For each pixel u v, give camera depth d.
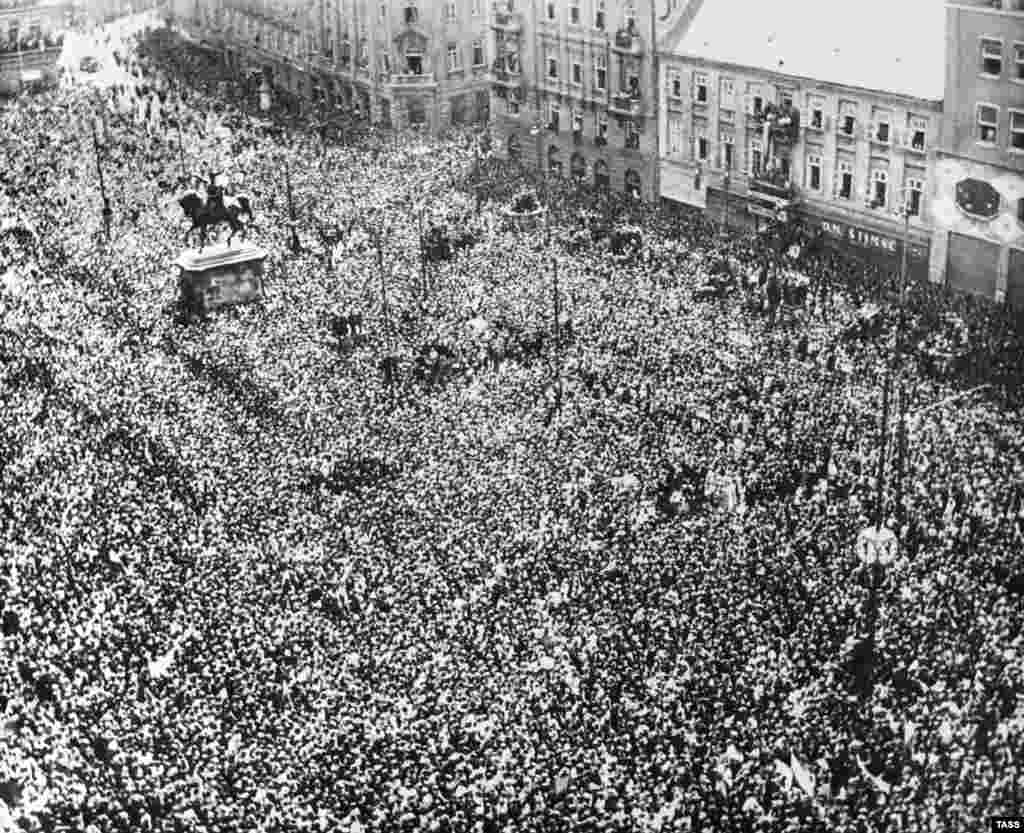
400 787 39.88
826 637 46.00
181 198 87.06
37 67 148.12
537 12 107.38
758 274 80.94
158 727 43.97
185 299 84.19
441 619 48.47
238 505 58.31
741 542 52.03
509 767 40.38
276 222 98.31
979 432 59.22
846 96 81.50
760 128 87.81
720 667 44.62
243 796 40.00
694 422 62.59
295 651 47.31
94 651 48.53
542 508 55.88
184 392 70.69
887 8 81.88
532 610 48.62
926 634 45.47
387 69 128.25
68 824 40.78
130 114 132.38
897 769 39.56
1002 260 74.12
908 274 80.56
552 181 106.94
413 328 76.75
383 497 58.19
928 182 77.62
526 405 66.31
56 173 111.06
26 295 84.81
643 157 101.12
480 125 127.44
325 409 67.56
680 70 94.38
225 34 159.88
